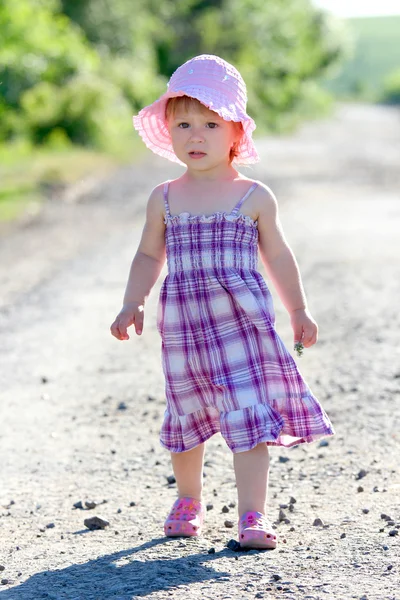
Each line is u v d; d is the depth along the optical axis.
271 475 8.55
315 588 5.61
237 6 109.19
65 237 26.75
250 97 99.38
